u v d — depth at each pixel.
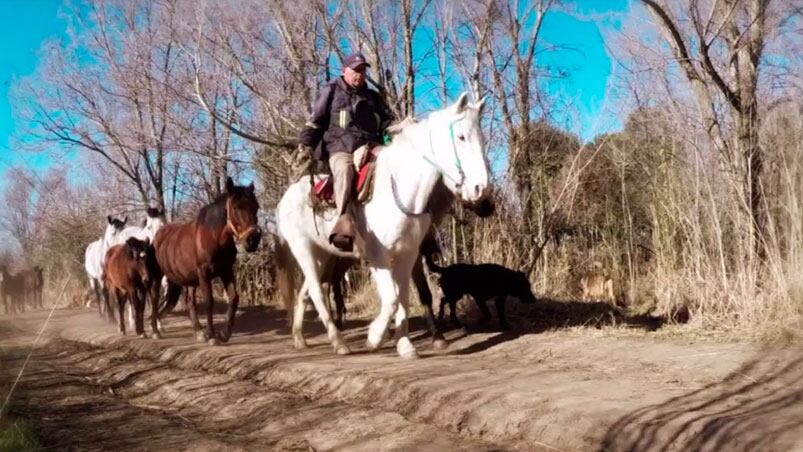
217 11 12.98
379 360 7.91
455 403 5.92
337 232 7.68
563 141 12.04
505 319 9.72
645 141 11.14
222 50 13.21
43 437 5.84
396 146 7.59
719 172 9.11
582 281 11.38
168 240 11.01
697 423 4.79
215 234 10.05
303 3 12.56
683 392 5.66
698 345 7.39
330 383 7.09
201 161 15.03
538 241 11.34
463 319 10.41
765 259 8.55
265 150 13.93
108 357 10.26
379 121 8.15
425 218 7.58
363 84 8.09
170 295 12.29
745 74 8.99
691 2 8.64
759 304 8.09
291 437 5.77
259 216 14.59
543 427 5.22
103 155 16.83
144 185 17.95
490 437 5.39
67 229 19.73
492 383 6.34
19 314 19.23
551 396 5.73
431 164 7.25
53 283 21.81
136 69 14.03
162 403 7.56
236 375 8.25
